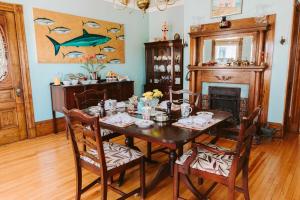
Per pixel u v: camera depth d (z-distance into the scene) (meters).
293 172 2.50
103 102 2.55
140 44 5.59
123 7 5.00
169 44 5.10
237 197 2.05
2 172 2.53
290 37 3.41
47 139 3.64
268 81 3.67
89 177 2.42
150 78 5.66
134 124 1.97
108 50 4.82
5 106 3.40
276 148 3.20
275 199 2.01
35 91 3.72
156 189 2.21
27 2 3.49
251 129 1.61
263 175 2.43
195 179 2.40
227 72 3.97
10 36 3.37
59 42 3.95
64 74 4.09
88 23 4.36
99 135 1.59
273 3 3.49
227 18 3.96
